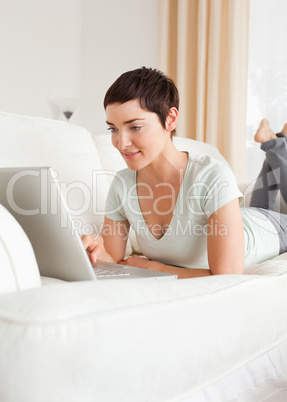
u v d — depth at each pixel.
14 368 0.47
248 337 0.68
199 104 3.93
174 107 1.16
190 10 4.01
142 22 4.61
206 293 0.67
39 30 4.70
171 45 4.17
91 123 5.02
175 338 0.57
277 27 3.77
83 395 0.49
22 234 0.68
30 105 4.66
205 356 0.61
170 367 0.56
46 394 0.47
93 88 4.98
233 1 3.72
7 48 4.49
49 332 0.48
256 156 3.88
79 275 0.84
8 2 4.48
